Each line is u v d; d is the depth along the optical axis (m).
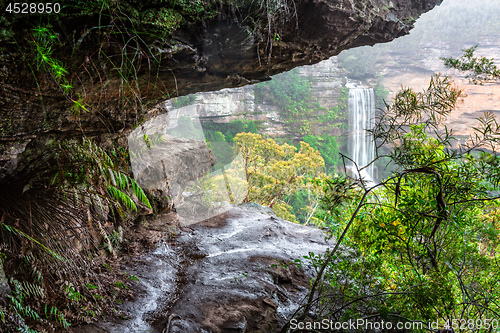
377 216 2.13
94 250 2.65
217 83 2.15
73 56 1.31
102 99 1.67
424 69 52.81
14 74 1.20
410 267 2.13
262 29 1.88
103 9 1.26
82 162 1.70
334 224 2.38
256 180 8.99
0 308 1.55
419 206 1.98
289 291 2.90
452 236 2.05
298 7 1.94
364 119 47.81
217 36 1.74
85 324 2.02
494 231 2.18
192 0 1.55
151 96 1.90
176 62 1.70
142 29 1.42
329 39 2.26
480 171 1.74
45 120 1.51
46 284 1.93
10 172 1.60
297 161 11.45
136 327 2.13
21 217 1.81
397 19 2.59
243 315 2.38
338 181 1.92
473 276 2.01
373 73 54.81
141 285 2.63
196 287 2.75
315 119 47.22
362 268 2.06
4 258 1.73
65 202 2.01
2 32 1.08
